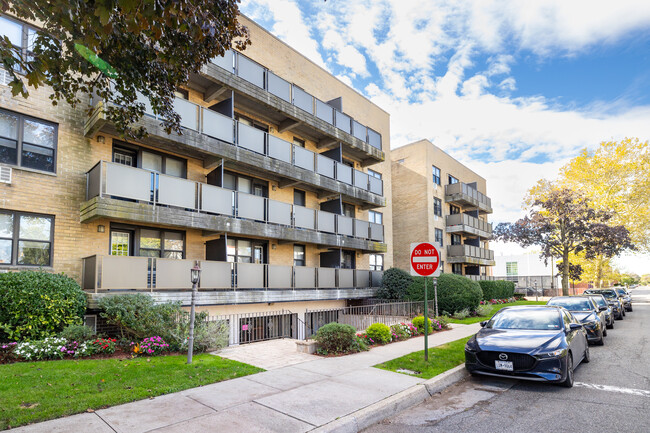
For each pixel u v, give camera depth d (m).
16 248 10.00
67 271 10.70
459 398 6.89
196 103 13.54
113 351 9.07
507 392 7.24
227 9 5.56
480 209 37.31
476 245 36.28
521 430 5.35
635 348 12.09
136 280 10.70
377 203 21.89
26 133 10.38
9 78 10.17
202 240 14.20
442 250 31.38
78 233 11.01
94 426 4.87
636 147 32.97
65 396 5.80
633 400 6.66
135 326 9.50
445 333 14.03
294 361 8.98
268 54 17.64
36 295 8.74
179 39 5.43
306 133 19.22
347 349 10.08
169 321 9.99
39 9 4.56
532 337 7.86
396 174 31.98
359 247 20.08
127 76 5.98
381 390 6.72
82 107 11.39
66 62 5.31
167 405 5.75
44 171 10.53
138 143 12.57
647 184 32.38
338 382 7.20
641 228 33.31
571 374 7.57
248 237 16.02
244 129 14.91
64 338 8.59
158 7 4.05
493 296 30.80
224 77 14.19
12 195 9.95
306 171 17.27
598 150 34.03
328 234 18.25
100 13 3.77
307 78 19.77
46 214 10.54
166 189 11.90
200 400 6.02
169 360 8.52
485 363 7.72
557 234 30.38
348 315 18.36
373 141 22.48
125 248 12.14
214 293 12.84
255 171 16.12
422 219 29.86
